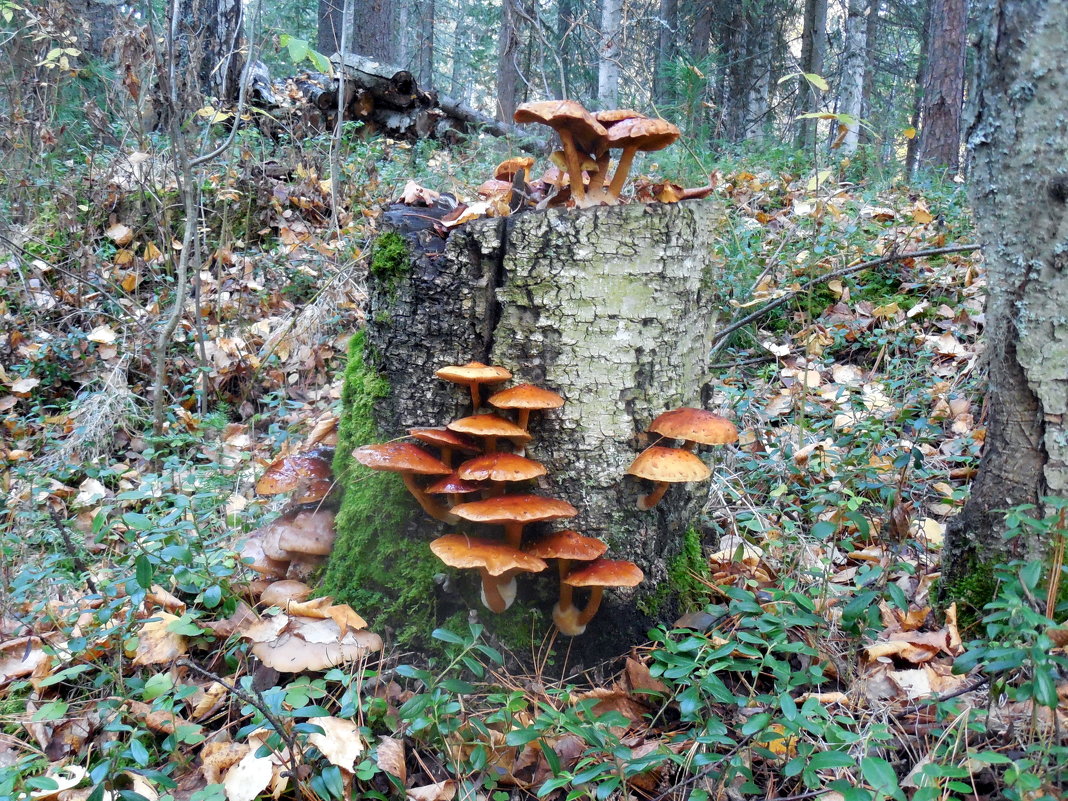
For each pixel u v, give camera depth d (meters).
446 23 29.88
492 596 2.72
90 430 4.75
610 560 2.68
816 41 16.95
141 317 5.78
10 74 7.04
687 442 2.93
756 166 9.30
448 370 2.62
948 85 12.08
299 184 7.47
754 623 2.44
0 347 5.70
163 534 2.90
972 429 4.15
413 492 2.77
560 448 2.79
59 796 2.30
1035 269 2.39
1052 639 2.26
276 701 2.14
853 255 5.87
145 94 5.27
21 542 3.66
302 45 3.47
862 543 3.49
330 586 3.01
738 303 5.37
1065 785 1.95
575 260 2.67
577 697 2.54
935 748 2.14
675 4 16.27
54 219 6.65
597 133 2.68
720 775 2.16
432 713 2.33
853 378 4.89
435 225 2.89
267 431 5.22
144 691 2.38
